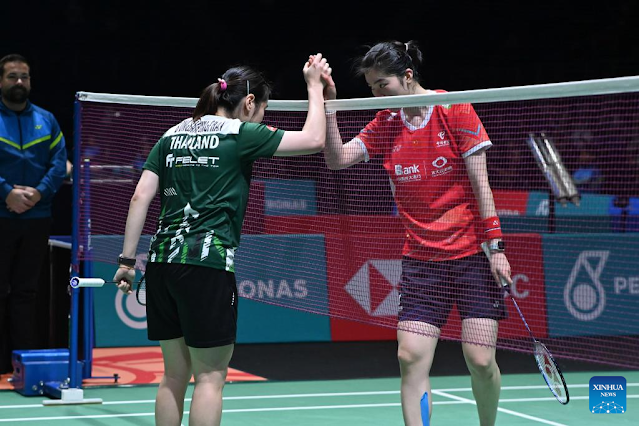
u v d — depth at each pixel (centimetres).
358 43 1459
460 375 770
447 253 388
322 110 377
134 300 898
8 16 1305
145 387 696
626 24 1505
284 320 952
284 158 553
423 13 1487
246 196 364
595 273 898
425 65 1463
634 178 1154
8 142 722
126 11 1366
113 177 744
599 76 1472
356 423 559
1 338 750
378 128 410
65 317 795
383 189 508
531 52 1498
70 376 634
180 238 352
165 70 1371
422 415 379
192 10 1401
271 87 393
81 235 654
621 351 834
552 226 942
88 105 754
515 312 845
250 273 523
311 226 512
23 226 729
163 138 378
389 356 872
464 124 380
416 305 390
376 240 483
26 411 596
